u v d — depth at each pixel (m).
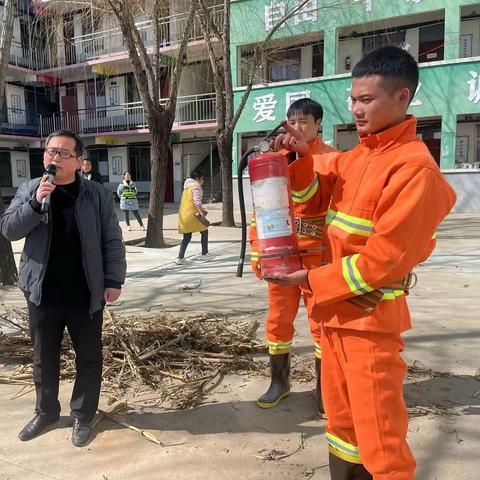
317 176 2.17
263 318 4.69
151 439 2.69
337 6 15.05
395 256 1.57
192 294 5.80
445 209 1.65
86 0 11.35
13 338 4.06
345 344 1.77
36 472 2.43
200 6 12.16
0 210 6.08
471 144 17.05
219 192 22.38
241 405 3.05
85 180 2.74
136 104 24.03
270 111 17.53
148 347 3.72
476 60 14.41
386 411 1.71
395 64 1.65
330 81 16.55
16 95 25.55
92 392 2.72
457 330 4.25
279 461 2.47
